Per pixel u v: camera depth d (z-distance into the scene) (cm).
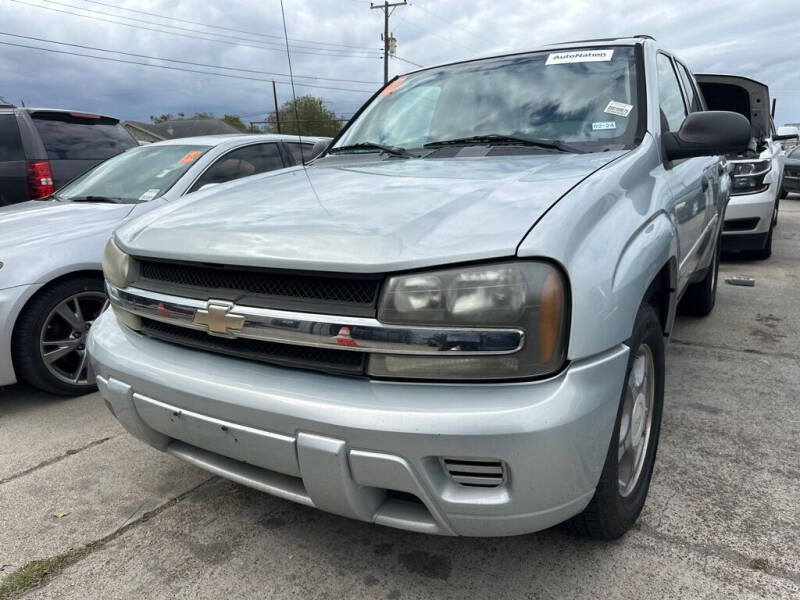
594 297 157
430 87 312
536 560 201
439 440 147
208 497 247
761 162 666
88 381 361
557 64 288
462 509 155
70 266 339
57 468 274
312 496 167
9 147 579
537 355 148
